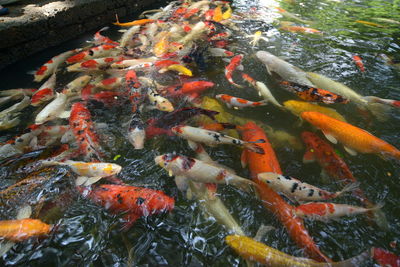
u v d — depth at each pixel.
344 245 2.14
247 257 2.02
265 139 2.92
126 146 2.99
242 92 3.90
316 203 2.31
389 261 1.97
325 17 6.78
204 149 2.96
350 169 2.74
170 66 4.25
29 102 3.63
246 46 5.18
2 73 4.41
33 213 2.30
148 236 2.21
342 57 4.79
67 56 4.65
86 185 2.49
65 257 2.07
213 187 2.53
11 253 2.05
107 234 2.21
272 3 7.79
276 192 2.44
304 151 2.93
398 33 5.86
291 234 2.15
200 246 2.15
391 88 3.98
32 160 2.71
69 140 2.98
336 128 2.99
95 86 3.87
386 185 2.58
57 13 5.09
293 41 5.39
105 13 6.18
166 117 3.26
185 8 6.84
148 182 2.61
